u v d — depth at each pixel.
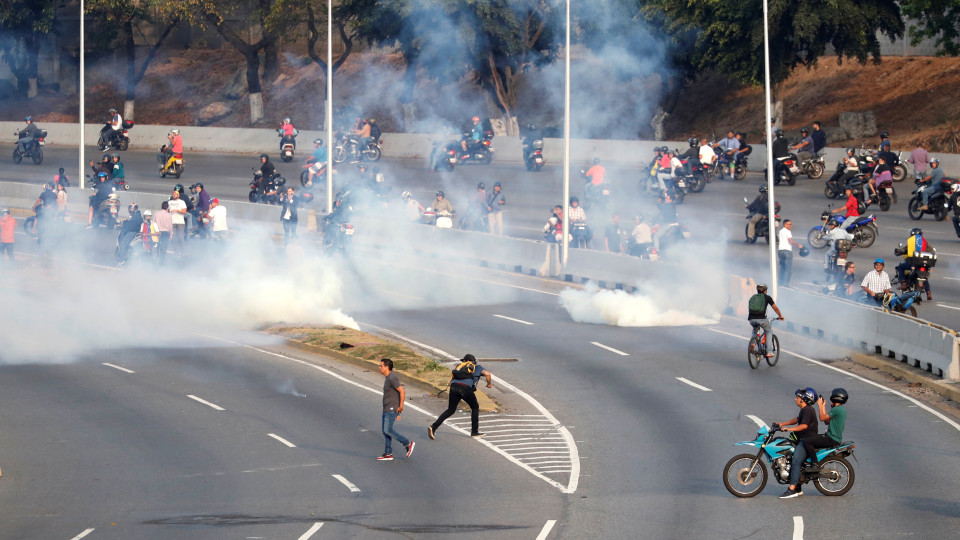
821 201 164.00
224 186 190.62
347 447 74.56
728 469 64.38
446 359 97.94
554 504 62.88
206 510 62.22
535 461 71.38
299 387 90.12
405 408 84.69
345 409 83.88
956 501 62.50
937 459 70.44
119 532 58.66
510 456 72.56
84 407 84.12
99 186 161.88
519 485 66.56
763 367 94.19
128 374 94.12
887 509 61.22
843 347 99.81
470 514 61.16
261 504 63.19
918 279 112.31
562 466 70.19
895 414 80.56
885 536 56.84
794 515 60.41
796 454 63.56
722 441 74.62
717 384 88.69
